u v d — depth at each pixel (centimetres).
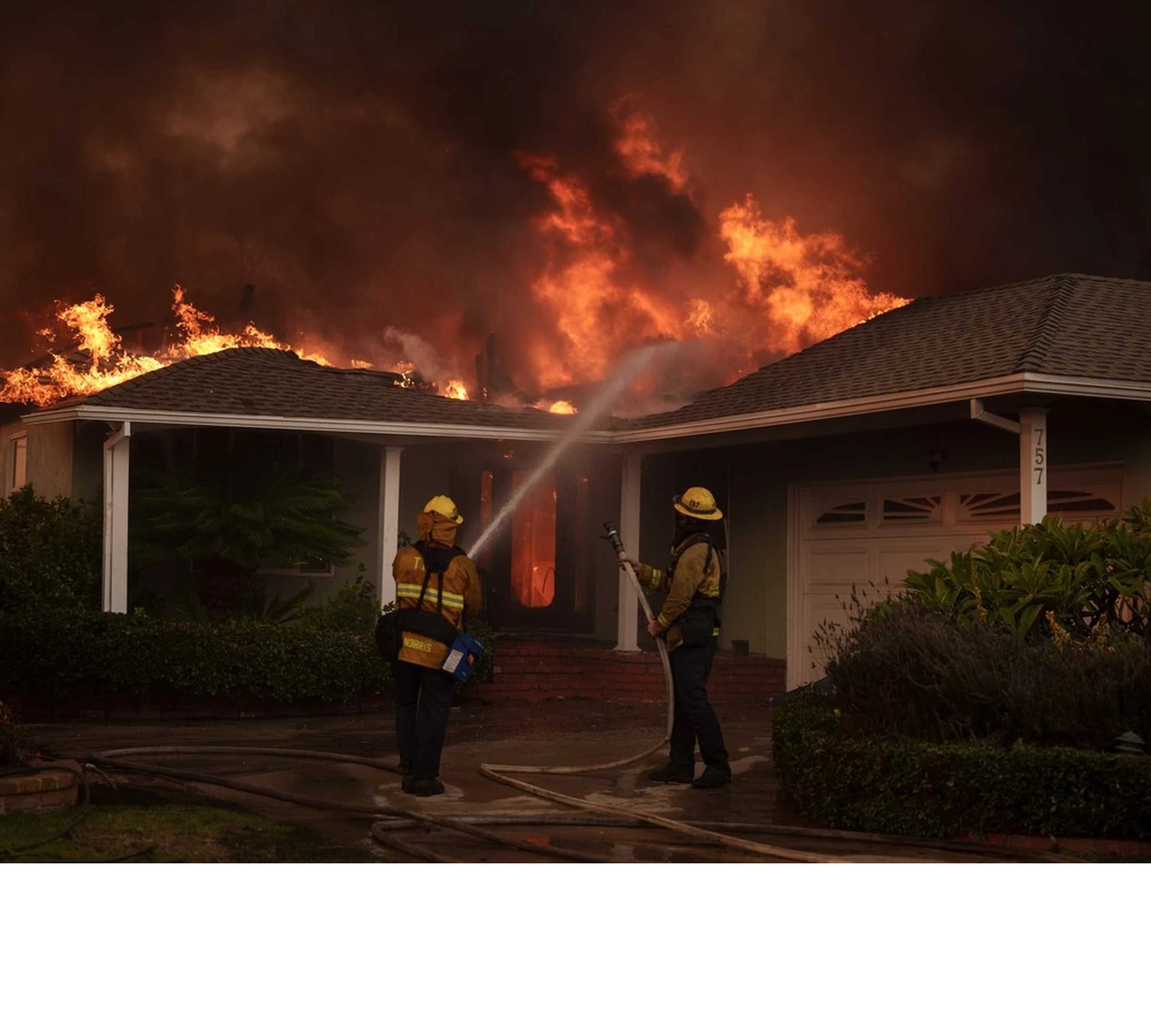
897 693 749
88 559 1411
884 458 1411
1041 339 1149
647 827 726
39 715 1230
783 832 696
